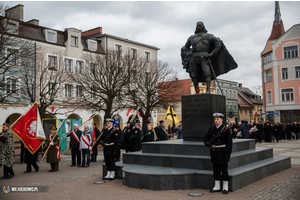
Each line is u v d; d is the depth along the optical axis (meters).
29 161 12.42
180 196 7.33
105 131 9.95
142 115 30.80
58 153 12.48
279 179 9.34
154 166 9.65
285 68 44.53
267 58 47.47
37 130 12.47
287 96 44.22
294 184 8.54
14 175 11.47
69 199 7.46
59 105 34.44
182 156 9.13
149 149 10.54
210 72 11.41
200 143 9.80
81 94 30.67
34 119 12.49
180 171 8.43
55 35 36.25
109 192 8.03
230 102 70.19
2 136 10.70
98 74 29.70
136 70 31.48
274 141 29.23
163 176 8.09
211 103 10.46
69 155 19.78
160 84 33.16
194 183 8.23
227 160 7.55
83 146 13.72
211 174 8.01
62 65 31.33
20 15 36.84
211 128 7.91
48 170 12.83
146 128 16.28
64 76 31.34
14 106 29.25
